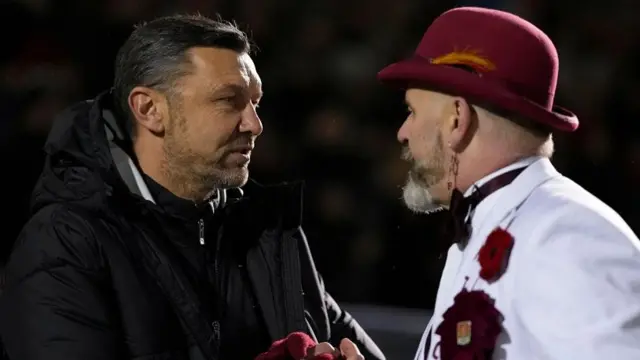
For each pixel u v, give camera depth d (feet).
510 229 19.67
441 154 20.85
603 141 56.34
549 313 18.33
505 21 20.63
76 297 22.43
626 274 18.39
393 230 54.44
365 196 55.57
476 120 20.49
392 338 38.96
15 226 57.67
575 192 19.76
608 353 17.66
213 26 24.29
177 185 24.23
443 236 21.08
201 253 24.58
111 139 24.57
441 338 19.75
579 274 18.28
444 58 20.68
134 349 22.91
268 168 57.26
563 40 60.08
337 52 60.44
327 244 54.75
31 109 59.06
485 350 19.04
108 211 23.41
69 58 61.46
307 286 26.17
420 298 52.65
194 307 23.61
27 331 22.35
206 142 23.84
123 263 23.16
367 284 53.42
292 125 58.95
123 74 24.45
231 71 24.00
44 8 62.08
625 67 58.90
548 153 20.84
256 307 25.23
